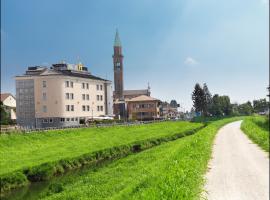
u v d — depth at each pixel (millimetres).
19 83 106875
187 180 19000
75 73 114625
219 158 36000
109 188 24000
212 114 192000
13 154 49156
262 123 99312
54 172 38562
